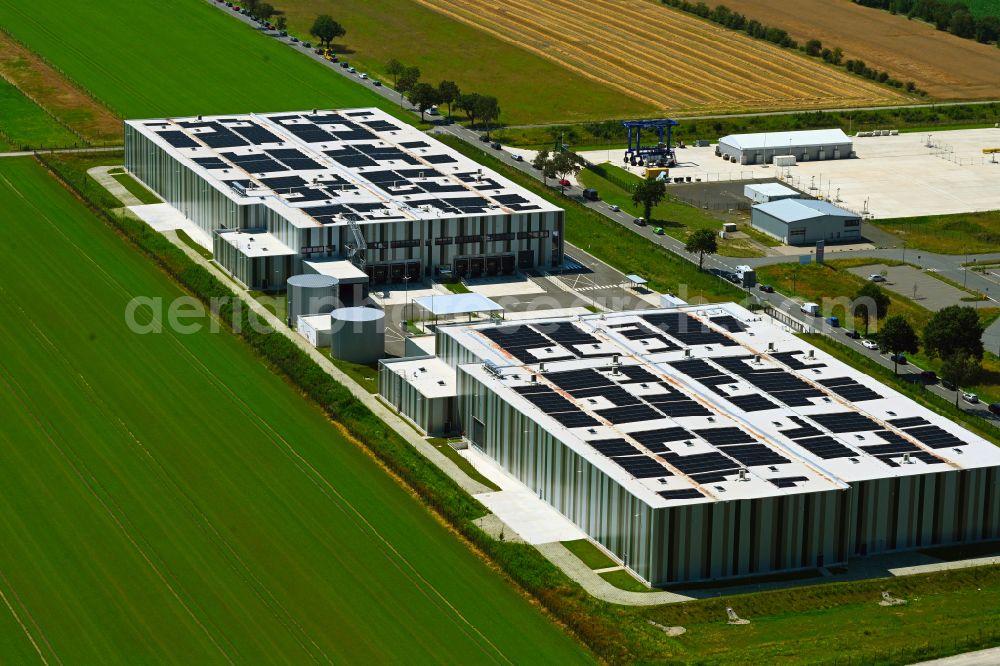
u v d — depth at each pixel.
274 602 188.62
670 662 176.00
